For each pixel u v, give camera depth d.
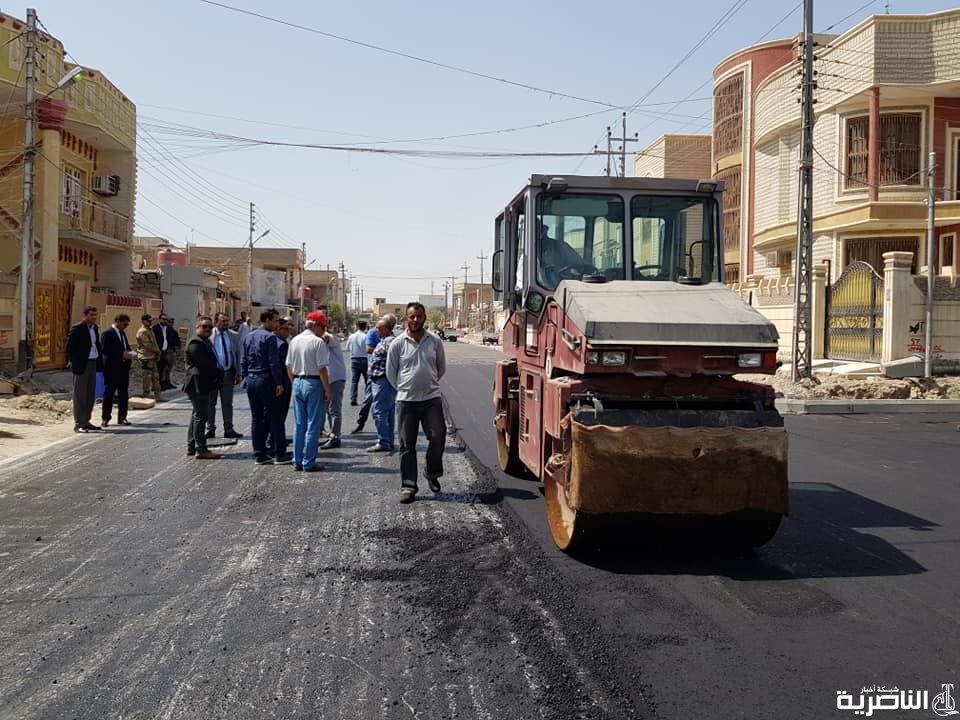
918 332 18.67
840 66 24.33
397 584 5.39
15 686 3.90
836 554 6.20
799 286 18.70
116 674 4.03
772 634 4.56
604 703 3.71
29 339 18.61
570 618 4.78
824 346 21.80
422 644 4.38
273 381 9.93
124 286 30.05
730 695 3.80
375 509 7.57
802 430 13.56
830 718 3.60
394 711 3.64
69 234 25.58
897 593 5.29
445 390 20.75
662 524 5.83
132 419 14.57
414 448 8.09
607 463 5.62
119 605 5.00
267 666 4.11
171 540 6.48
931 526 7.06
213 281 42.00
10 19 22.03
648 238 7.51
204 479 9.01
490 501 7.93
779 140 28.77
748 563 5.95
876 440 12.37
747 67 32.69
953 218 22.31
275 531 6.77
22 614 4.85
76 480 8.94
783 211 28.53
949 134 23.12
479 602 5.05
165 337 19.81
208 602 5.05
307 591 5.25
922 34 22.55
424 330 8.21
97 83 26.50
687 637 4.50
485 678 3.97
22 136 23.41
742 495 5.68
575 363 6.02
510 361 9.52
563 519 6.35
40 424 13.64
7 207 23.52
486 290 127.81
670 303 6.27
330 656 4.23
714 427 5.77
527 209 7.50
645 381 6.03
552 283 7.42
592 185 7.46
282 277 69.38
